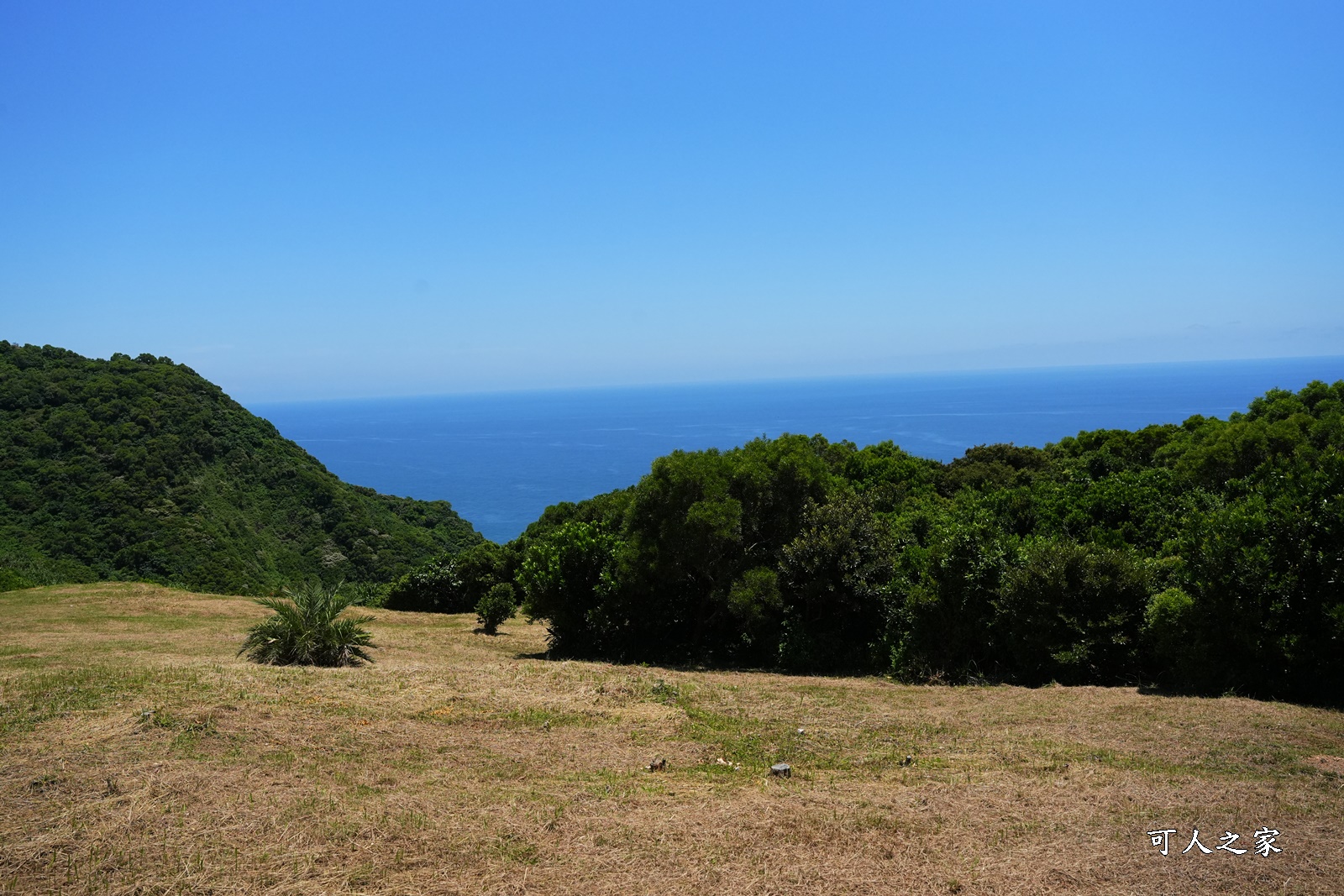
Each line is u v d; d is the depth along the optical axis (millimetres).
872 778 6977
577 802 6062
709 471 16203
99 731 7145
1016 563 13578
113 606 22312
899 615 14445
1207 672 11211
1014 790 6473
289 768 6492
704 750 7672
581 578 17375
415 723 8148
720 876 4898
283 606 13477
